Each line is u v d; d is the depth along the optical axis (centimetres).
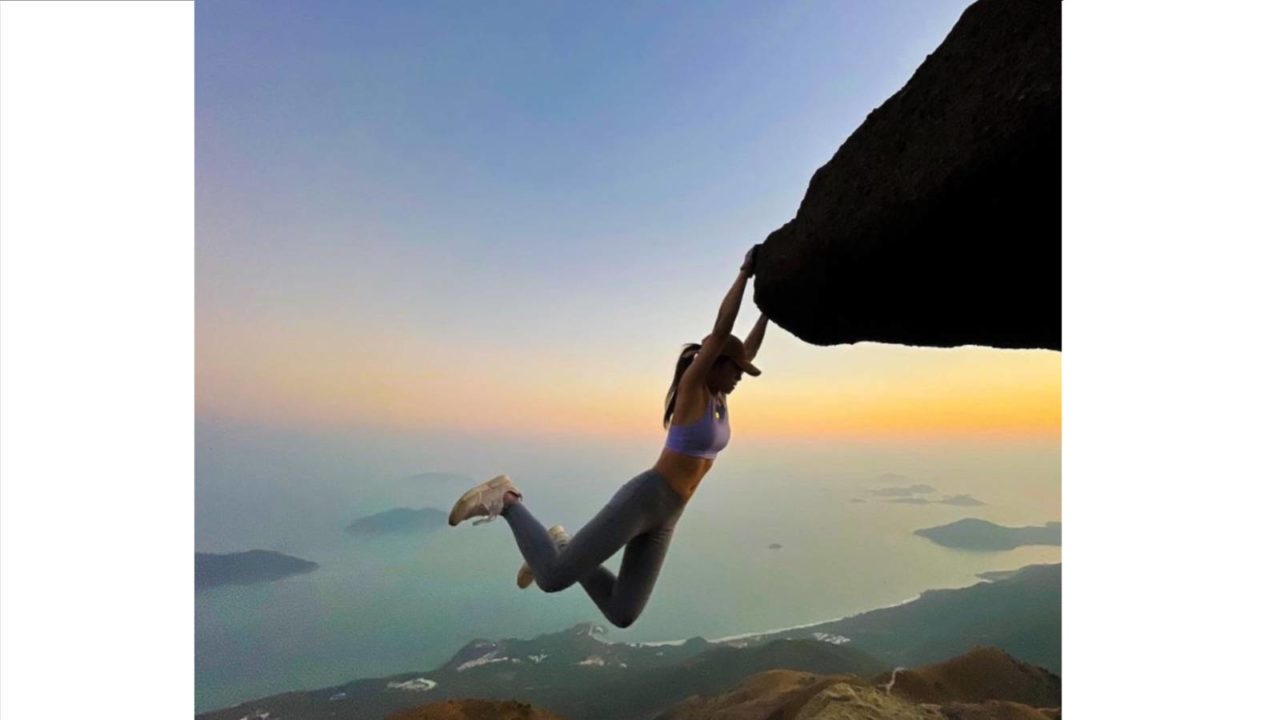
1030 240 204
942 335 254
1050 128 171
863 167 211
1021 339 260
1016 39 177
